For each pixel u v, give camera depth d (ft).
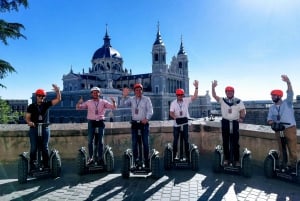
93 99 18.88
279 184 15.87
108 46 391.45
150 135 24.93
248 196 13.99
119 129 24.30
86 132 23.90
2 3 34.12
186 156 19.63
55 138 23.21
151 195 14.33
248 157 17.24
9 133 22.57
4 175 18.56
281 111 16.71
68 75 334.03
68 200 13.75
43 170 17.31
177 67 381.60
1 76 36.29
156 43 329.93
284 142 16.65
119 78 375.86
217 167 18.30
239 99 18.35
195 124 25.66
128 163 17.34
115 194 14.55
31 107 17.39
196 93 19.75
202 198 13.82
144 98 18.43
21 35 36.94
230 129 18.04
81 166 18.06
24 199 13.91
